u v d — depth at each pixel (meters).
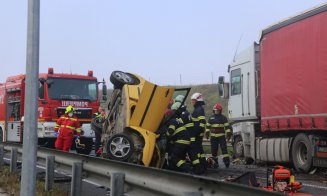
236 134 16.66
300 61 12.36
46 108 18.12
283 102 13.21
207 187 4.38
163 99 10.56
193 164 11.12
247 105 15.84
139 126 10.41
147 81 10.38
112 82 10.91
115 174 5.89
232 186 3.99
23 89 18.77
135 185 5.81
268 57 14.00
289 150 13.61
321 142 12.19
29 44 5.25
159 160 10.55
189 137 10.68
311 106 11.91
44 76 18.41
